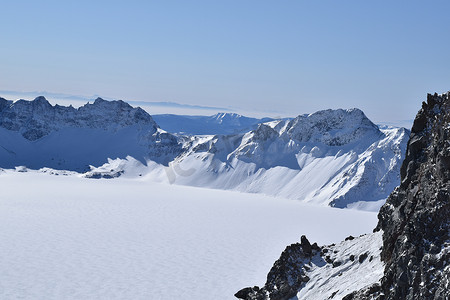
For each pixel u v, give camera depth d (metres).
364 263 51.72
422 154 46.69
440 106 46.09
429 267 35.91
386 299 39.44
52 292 146.00
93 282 159.62
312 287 54.38
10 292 143.62
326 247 60.84
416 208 40.59
